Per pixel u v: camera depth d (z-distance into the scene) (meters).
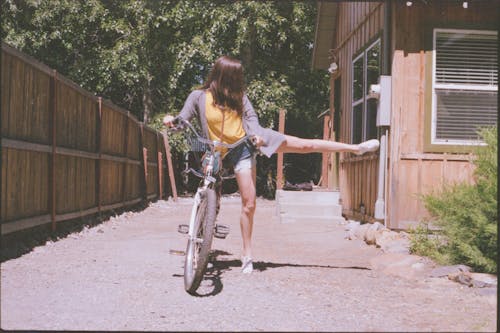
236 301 4.30
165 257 6.07
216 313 3.98
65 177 7.61
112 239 7.39
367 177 9.20
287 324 3.75
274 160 20.67
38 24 18.77
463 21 7.94
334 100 12.91
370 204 8.98
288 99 19.11
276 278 5.12
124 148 11.42
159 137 16.42
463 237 5.63
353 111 10.55
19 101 6.02
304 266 5.82
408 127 7.85
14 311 3.90
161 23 19.08
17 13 18.86
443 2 7.90
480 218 5.35
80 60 19.61
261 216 11.97
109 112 10.04
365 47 9.60
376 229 7.80
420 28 7.89
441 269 5.39
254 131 5.03
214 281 4.92
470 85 7.97
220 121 4.99
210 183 4.89
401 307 4.25
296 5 18.05
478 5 7.96
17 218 6.03
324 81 20.89
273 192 20.22
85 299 4.27
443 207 5.98
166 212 12.23
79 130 8.28
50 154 6.98
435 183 7.83
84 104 8.53
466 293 4.72
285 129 21.88
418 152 7.85
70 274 5.05
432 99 7.88
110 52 18.78
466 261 5.69
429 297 4.57
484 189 5.56
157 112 20.80
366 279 5.21
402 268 5.57
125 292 4.49
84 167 8.54
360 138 9.99
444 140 7.92
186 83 20.94
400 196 7.79
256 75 19.02
